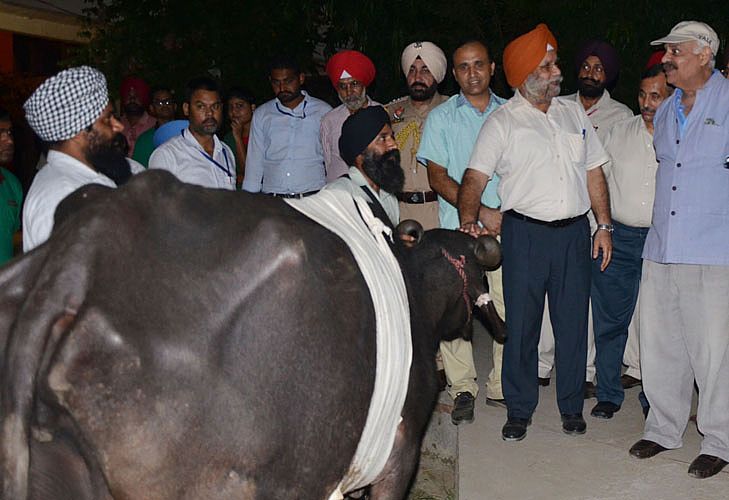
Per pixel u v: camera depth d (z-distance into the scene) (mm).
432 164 6523
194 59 12633
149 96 9523
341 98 7168
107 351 2867
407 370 3547
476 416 6711
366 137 4363
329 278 3252
